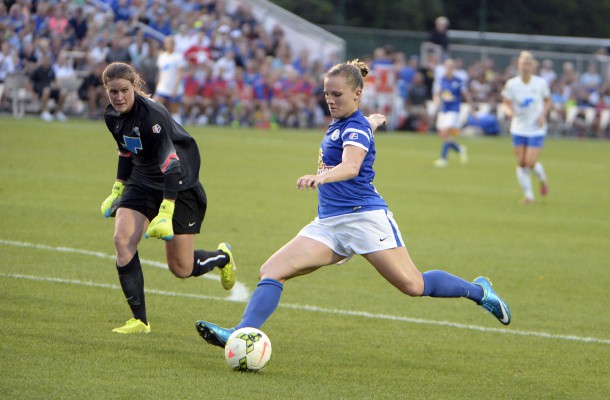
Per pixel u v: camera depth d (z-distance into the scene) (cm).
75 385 1897
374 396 1988
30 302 2652
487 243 4325
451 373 2241
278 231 4278
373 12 17088
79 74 9281
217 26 10662
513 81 5788
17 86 9019
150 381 1969
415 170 7544
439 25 12850
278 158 7544
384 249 2186
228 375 2069
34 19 9350
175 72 8562
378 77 11769
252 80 10606
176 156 2322
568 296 3288
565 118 12938
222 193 5459
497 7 18675
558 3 18800
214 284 3155
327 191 2208
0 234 3706
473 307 3069
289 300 2995
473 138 11669
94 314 2573
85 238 3769
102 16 9969
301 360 2270
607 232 4862
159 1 10556
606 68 14212
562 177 7762
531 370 2311
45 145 7094
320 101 11131
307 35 12100
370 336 2581
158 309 2723
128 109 2306
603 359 2456
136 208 2398
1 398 1777
